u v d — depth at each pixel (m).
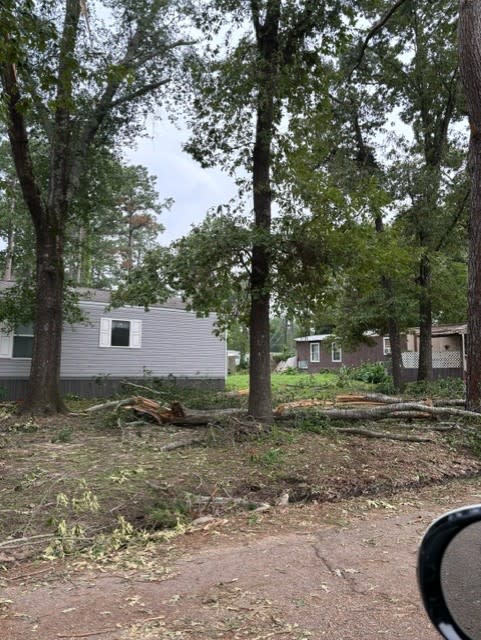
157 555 4.05
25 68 6.38
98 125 12.26
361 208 8.21
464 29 9.19
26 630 2.82
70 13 8.94
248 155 9.32
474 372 9.52
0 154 23.06
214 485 5.97
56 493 5.46
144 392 14.29
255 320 9.30
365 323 19.53
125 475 6.11
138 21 11.61
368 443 8.12
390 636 2.71
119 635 2.75
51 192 11.70
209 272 8.26
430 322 18.48
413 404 9.75
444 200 17.08
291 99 9.34
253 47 9.21
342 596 3.21
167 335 18.86
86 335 17.12
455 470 7.20
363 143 17.36
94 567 3.82
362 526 4.76
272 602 3.13
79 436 8.67
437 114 17.31
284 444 7.73
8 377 15.56
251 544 4.28
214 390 16.69
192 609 3.06
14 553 4.11
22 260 16.16
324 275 8.62
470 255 9.63
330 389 18.70
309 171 8.66
